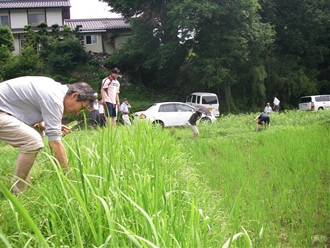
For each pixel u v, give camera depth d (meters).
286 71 31.69
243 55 27.64
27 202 2.81
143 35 29.80
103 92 8.39
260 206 4.82
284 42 33.06
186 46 29.55
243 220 4.23
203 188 4.94
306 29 32.81
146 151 4.19
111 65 33.00
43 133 4.44
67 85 3.88
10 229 2.52
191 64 29.94
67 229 2.54
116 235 2.19
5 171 4.31
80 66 31.52
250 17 27.66
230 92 30.08
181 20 26.23
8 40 30.75
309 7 31.73
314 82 33.12
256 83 29.42
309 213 4.57
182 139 12.83
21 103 3.64
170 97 31.67
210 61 27.23
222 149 9.50
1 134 3.54
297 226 4.56
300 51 32.84
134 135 4.94
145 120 6.09
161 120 19.41
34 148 3.53
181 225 2.49
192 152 8.52
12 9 34.41
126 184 2.85
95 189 2.54
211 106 25.20
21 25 34.78
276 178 6.23
